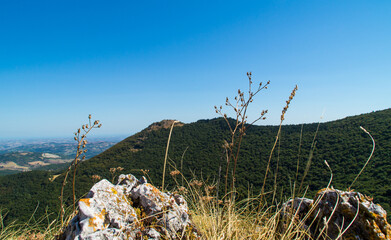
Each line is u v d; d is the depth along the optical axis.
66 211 2.83
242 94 2.60
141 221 1.98
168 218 2.06
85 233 1.66
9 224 3.01
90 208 1.83
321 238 2.44
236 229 2.47
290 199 2.95
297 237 2.33
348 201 2.44
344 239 2.26
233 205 2.86
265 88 2.49
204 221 2.79
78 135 2.31
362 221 2.25
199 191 3.23
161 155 50.22
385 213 2.27
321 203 2.60
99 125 2.33
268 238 2.47
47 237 2.75
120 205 1.97
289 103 2.46
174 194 2.52
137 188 2.25
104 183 2.13
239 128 2.67
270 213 2.89
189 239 2.12
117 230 1.73
